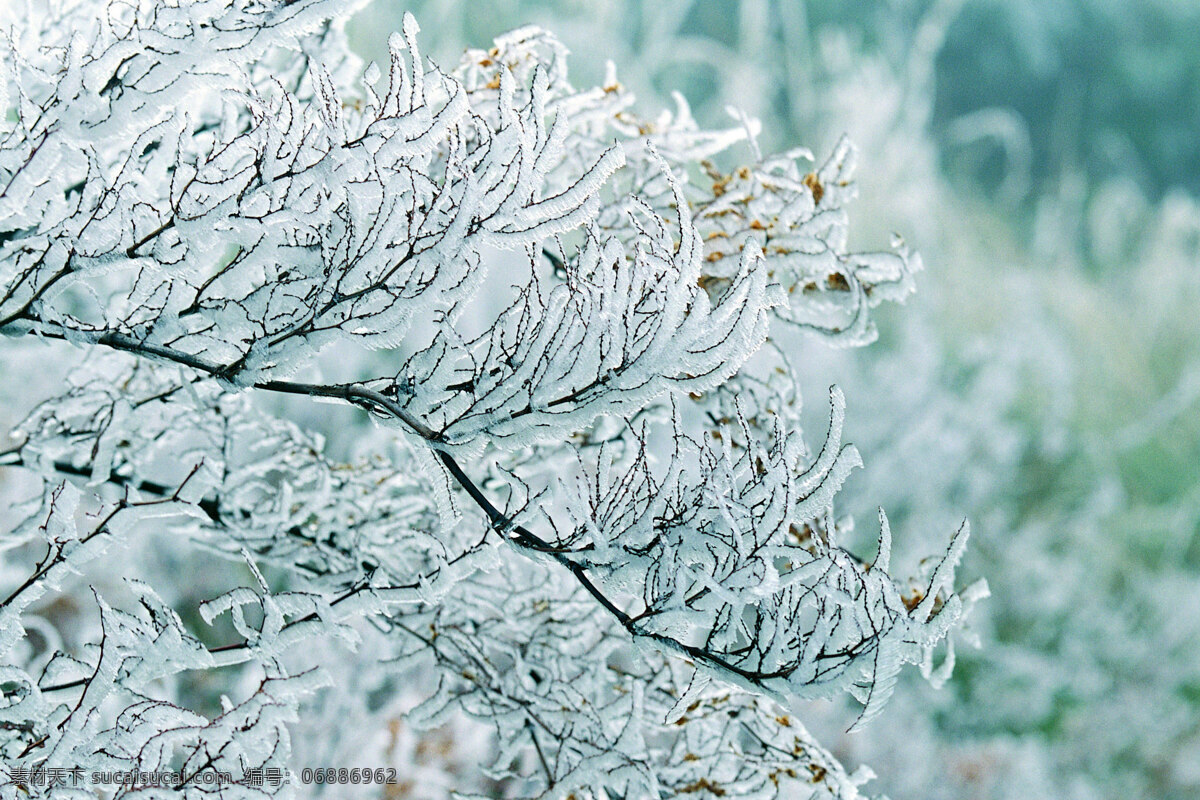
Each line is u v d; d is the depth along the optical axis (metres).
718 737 1.88
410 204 1.17
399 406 1.16
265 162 1.14
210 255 1.32
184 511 1.36
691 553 1.12
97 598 1.26
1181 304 10.05
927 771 4.92
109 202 1.18
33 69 1.27
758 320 1.12
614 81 1.91
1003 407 7.19
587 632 2.02
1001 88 15.01
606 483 1.20
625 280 1.10
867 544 5.96
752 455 1.20
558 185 1.92
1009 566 6.60
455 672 1.91
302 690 1.24
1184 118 15.37
